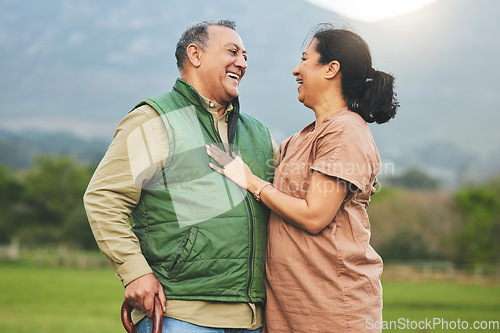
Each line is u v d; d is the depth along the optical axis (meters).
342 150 2.71
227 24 3.10
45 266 38.94
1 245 53.91
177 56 3.12
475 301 17.91
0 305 19.14
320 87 2.94
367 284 2.78
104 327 14.59
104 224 2.65
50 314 17.14
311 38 3.04
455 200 38.22
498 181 41.53
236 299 2.72
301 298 2.76
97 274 34.59
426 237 36.88
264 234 2.91
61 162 64.44
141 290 2.59
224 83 2.97
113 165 2.72
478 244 36.47
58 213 62.34
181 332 2.64
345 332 2.70
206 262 2.69
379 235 37.09
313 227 2.70
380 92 2.86
